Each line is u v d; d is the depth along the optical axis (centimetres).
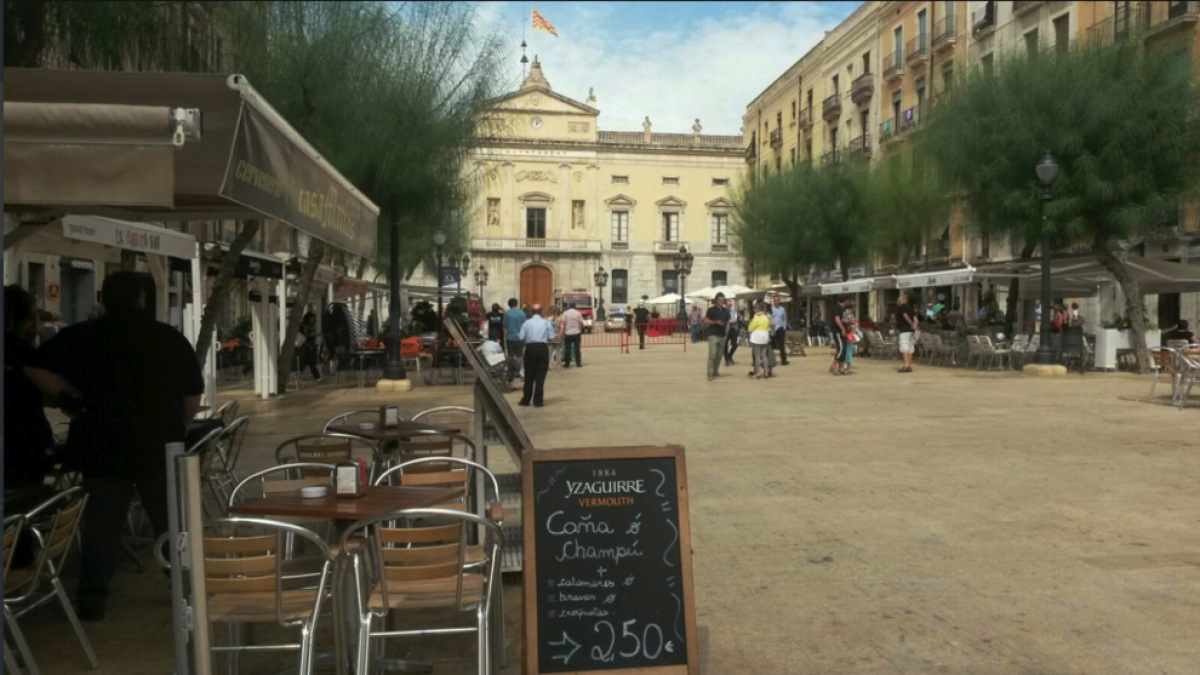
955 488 794
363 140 1480
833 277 5178
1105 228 2002
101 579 494
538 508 364
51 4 778
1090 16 3222
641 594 361
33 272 1708
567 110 6944
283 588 423
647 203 7075
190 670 331
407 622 497
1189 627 462
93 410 495
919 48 4188
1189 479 819
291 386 1931
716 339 1969
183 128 321
